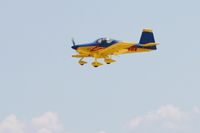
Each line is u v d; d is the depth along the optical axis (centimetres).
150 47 17012
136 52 16912
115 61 15675
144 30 17450
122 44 15588
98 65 15412
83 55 15512
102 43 15475
